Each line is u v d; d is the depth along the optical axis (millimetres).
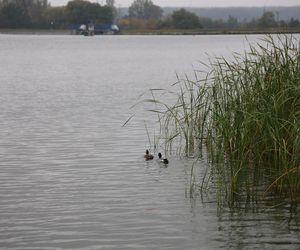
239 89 18188
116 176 17750
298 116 16375
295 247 12375
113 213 14445
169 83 49250
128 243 12664
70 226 13609
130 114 30312
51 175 17969
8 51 132375
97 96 39625
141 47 149625
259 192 15758
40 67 75875
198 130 21141
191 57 96438
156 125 26453
